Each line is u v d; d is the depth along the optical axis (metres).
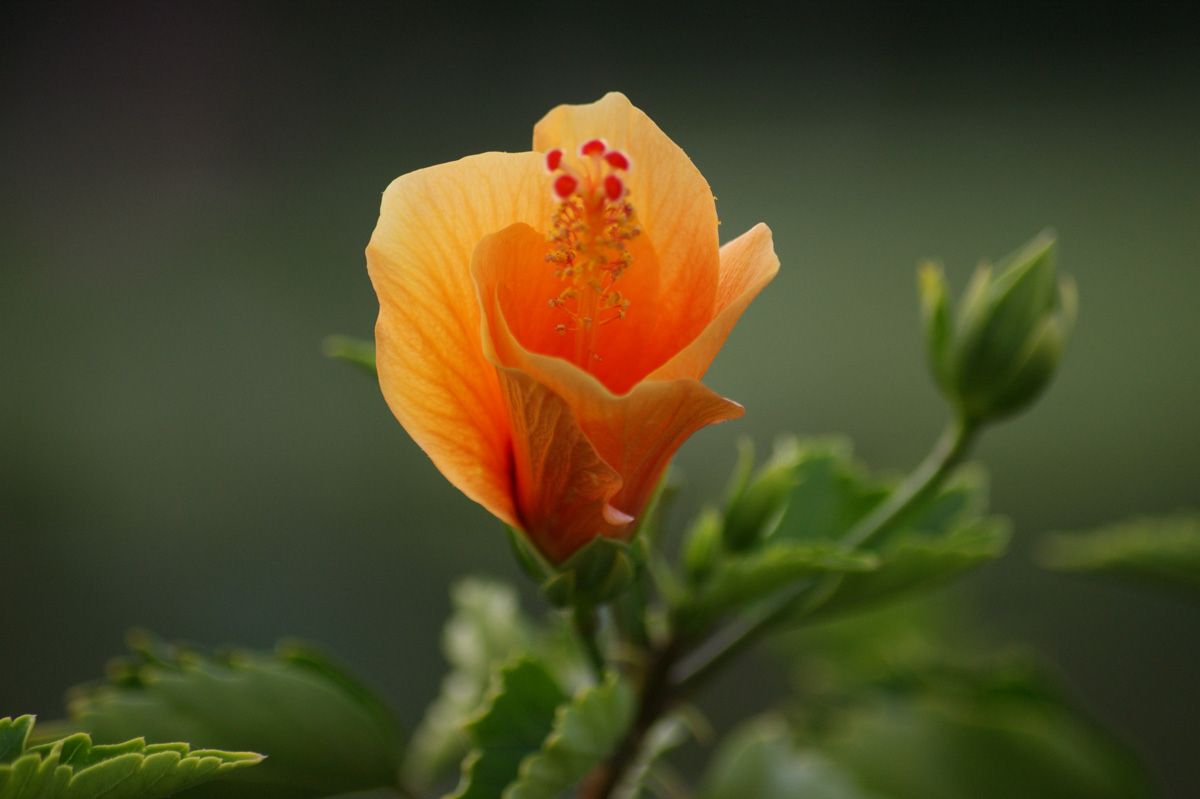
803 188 2.40
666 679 0.59
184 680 0.59
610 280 0.55
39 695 1.15
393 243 0.53
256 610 1.26
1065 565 0.66
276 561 1.33
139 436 1.57
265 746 0.59
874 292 1.94
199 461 1.52
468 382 0.54
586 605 0.56
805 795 0.64
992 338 0.60
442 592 1.28
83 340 1.81
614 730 0.56
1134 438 1.54
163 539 1.37
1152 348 1.80
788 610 0.60
